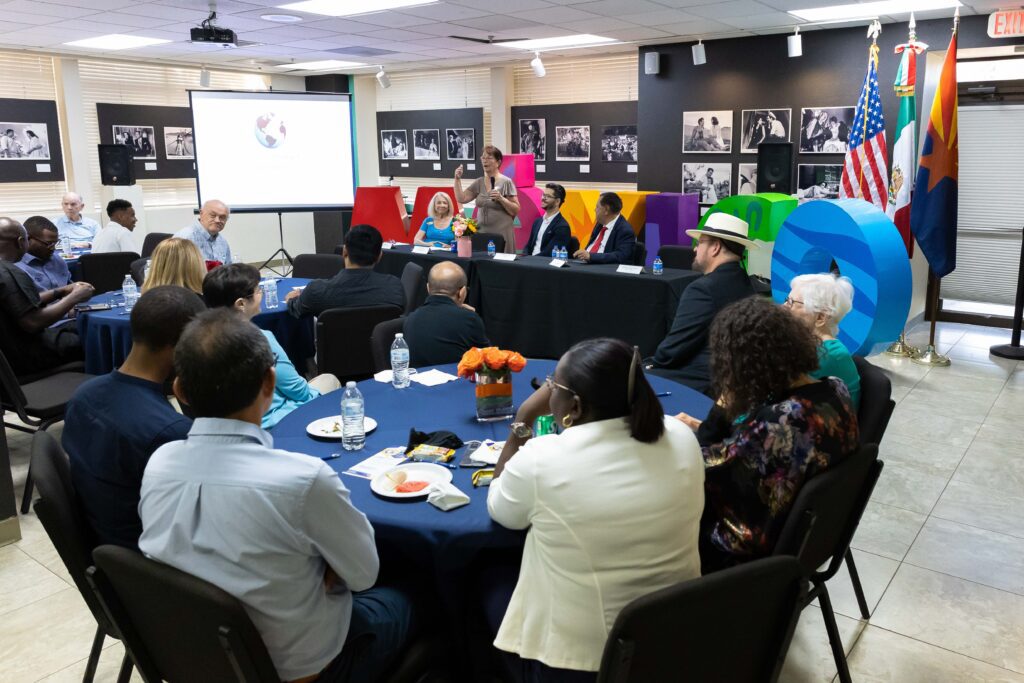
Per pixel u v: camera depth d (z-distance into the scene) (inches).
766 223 246.8
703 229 125.1
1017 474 144.7
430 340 121.1
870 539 120.7
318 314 158.1
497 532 66.5
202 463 52.9
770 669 57.6
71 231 281.3
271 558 52.5
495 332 226.8
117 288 226.8
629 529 54.9
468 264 228.2
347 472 79.2
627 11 252.7
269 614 53.2
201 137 337.1
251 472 52.3
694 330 122.6
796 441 64.4
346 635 60.2
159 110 393.7
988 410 181.0
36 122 350.3
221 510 51.9
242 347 53.0
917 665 90.4
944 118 211.5
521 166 329.4
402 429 91.4
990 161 256.4
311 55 367.6
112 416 67.0
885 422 88.7
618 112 367.2
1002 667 90.0
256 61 391.2
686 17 263.9
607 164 377.1
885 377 91.0
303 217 438.3
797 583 54.1
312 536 54.0
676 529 56.4
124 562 52.7
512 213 275.9
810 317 94.7
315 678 58.4
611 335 200.7
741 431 66.7
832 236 177.0
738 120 317.1
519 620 60.6
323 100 356.8
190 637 53.9
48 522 65.6
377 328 130.5
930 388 198.2
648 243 296.4
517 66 404.8
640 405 56.2
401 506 71.4
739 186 323.0
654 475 55.8
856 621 99.4
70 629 98.9
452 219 268.2
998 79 249.1
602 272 200.4
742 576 50.3
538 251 249.6
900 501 133.9
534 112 398.6
